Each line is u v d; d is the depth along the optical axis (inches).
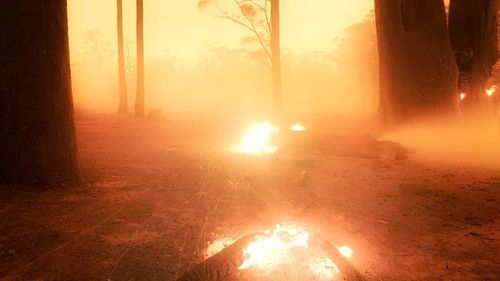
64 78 309.4
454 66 623.2
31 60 291.0
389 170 404.2
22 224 223.6
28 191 284.8
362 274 168.9
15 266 173.5
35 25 290.8
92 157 465.1
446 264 180.5
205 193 304.8
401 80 637.9
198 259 182.7
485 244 204.4
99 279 162.7
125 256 185.3
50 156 303.0
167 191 310.3
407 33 633.0
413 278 166.9
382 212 259.8
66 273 167.8
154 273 168.4
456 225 234.4
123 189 313.0
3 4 285.9
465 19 669.3
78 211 252.1
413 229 227.3
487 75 668.1
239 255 171.2
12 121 290.8
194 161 449.4
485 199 291.4
